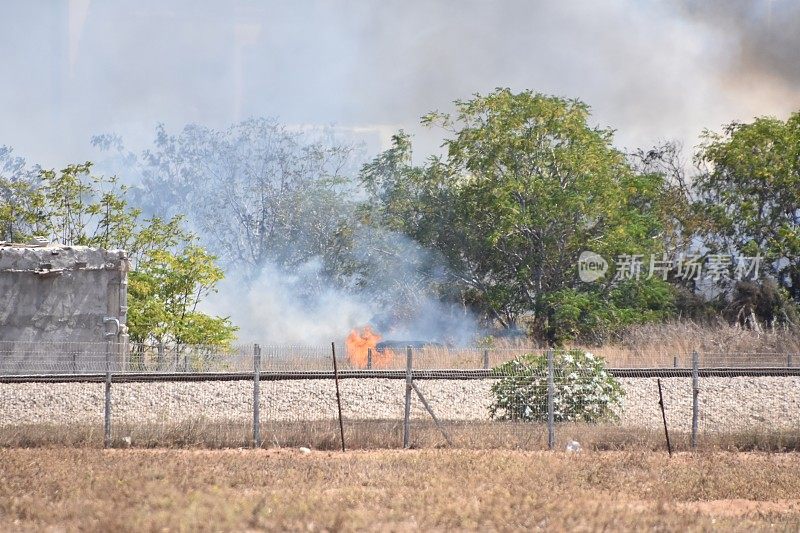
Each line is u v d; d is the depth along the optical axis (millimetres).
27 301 113750
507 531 40312
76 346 112312
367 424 73812
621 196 186750
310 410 82500
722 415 85438
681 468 61250
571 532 40875
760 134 199750
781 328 172875
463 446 68750
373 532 39812
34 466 55250
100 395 84438
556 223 188000
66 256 114938
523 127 193750
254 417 69688
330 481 53219
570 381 78625
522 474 55969
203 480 51688
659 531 41750
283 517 41688
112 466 56031
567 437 71438
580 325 175000
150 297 129750
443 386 92000
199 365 101125
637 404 89250
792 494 54906
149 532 37750
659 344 145500
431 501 46719
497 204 185750
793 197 198625
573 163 186875
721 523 44250
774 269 197000
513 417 78500
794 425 79938
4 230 155750
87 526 39344
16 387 86688
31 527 40219
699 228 198000
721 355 129625
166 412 76875
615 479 56344
